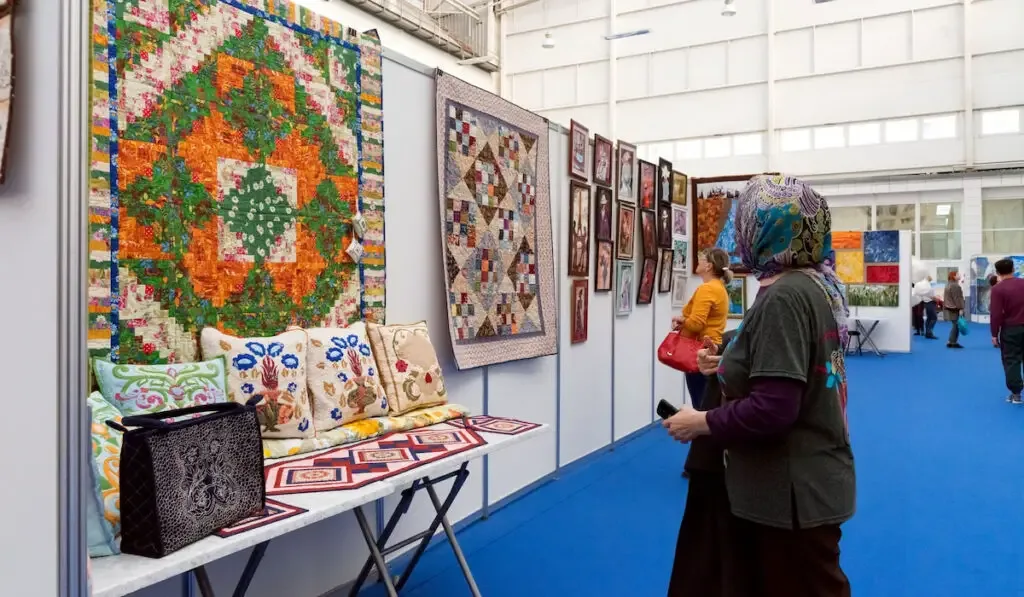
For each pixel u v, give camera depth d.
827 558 1.56
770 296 1.57
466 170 3.48
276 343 2.30
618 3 17.00
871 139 15.34
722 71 16.17
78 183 0.83
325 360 2.43
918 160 15.01
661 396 6.56
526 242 4.01
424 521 3.35
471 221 3.52
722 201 7.16
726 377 1.69
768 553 1.60
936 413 6.80
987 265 15.48
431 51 15.68
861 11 14.89
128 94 1.96
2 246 0.78
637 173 5.84
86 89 0.84
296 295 2.51
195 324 2.15
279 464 2.09
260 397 1.73
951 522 3.72
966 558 3.23
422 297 3.27
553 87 18.06
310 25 2.58
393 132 3.07
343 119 2.72
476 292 3.55
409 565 2.77
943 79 14.47
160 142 2.04
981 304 16.19
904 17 14.61
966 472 4.71
